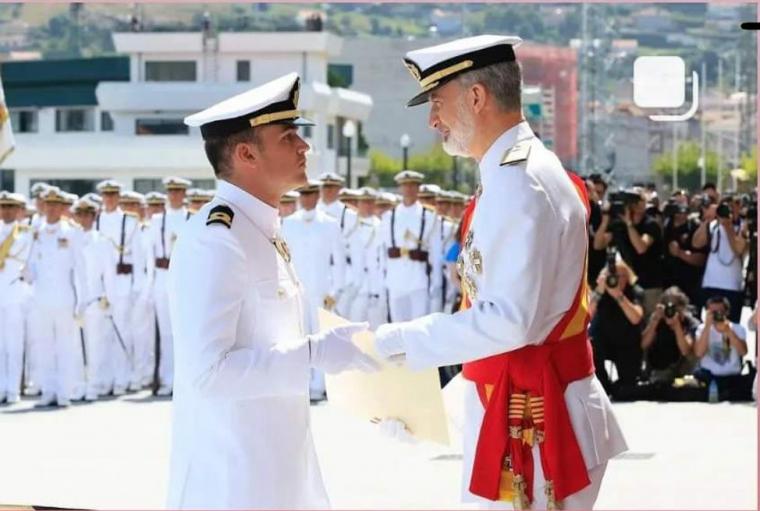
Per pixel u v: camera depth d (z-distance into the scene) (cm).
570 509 465
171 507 452
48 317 1414
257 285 446
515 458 466
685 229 1570
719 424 1164
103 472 955
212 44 3350
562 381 465
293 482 452
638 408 1270
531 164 454
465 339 447
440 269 1530
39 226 1440
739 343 1324
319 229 1462
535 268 445
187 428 450
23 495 859
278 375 436
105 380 1506
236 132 451
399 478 916
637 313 1314
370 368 455
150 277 1516
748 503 824
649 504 826
